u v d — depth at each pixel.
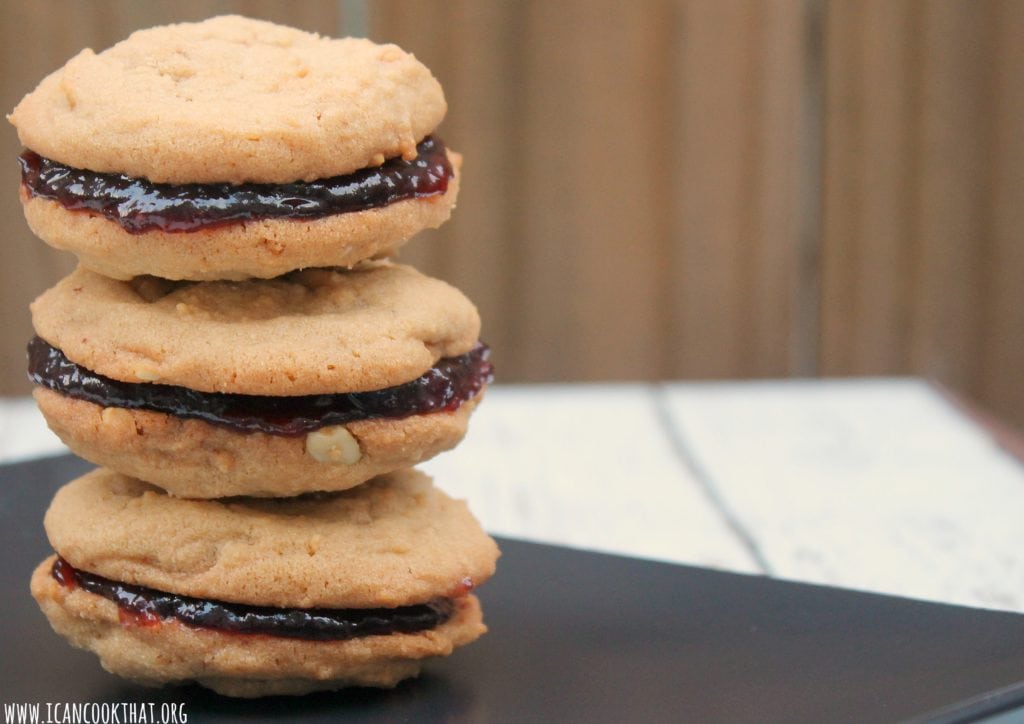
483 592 0.48
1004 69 0.79
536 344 0.79
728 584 0.48
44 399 0.43
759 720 0.43
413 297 0.44
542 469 0.60
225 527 0.43
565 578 0.49
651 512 0.56
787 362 0.82
